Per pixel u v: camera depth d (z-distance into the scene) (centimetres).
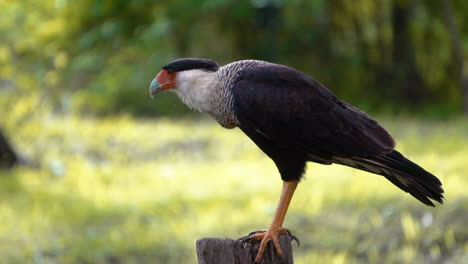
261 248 601
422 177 607
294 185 644
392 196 1144
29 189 1264
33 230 1064
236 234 1054
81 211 1152
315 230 1062
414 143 1554
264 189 1237
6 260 968
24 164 1428
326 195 1170
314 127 628
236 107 636
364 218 1088
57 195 1240
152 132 1759
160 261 989
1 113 1672
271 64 652
